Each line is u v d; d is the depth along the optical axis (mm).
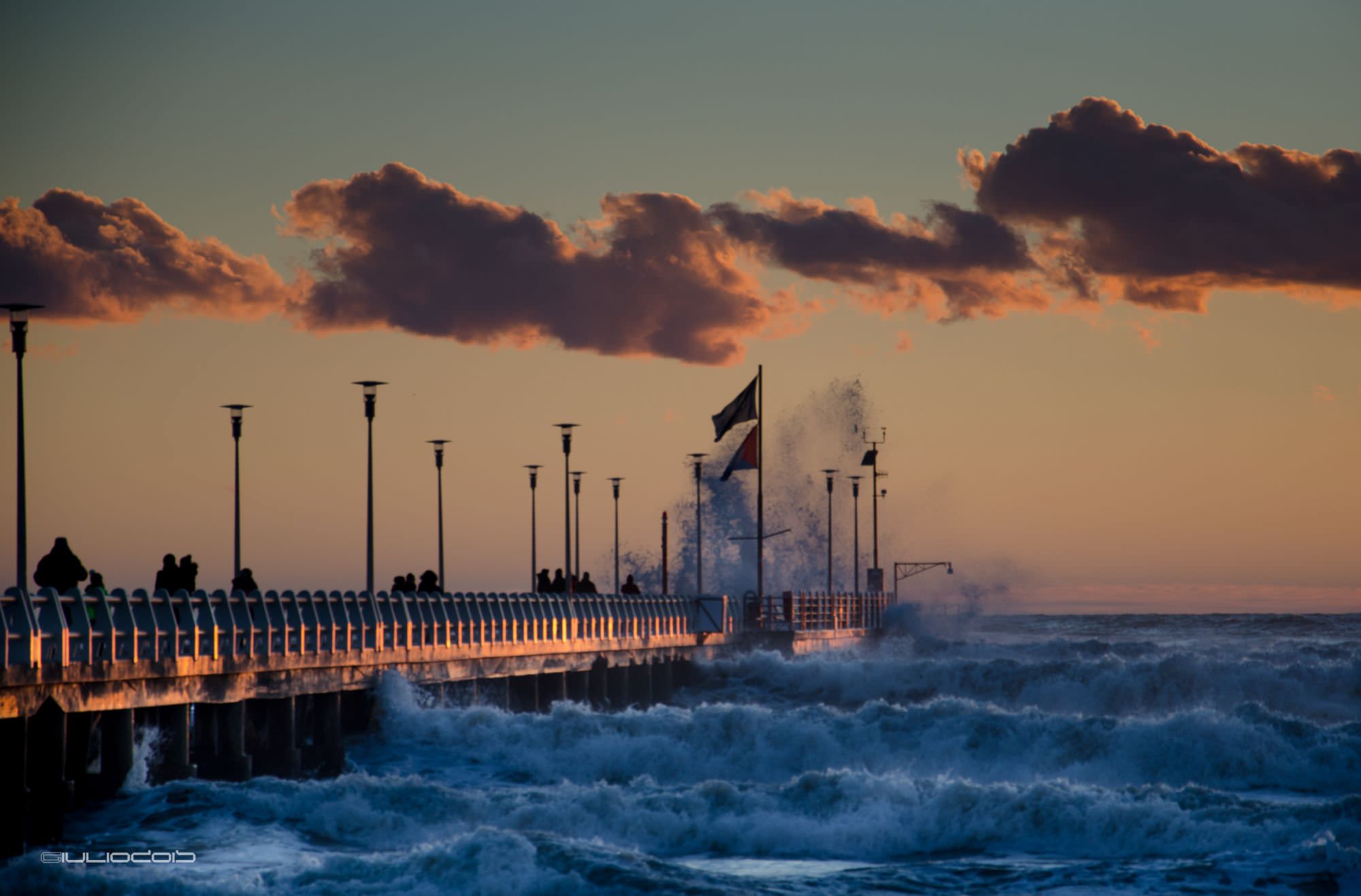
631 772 128625
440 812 98625
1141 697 183625
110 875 78875
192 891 76125
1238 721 125500
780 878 85000
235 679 111125
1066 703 185000
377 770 125188
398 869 79688
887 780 100625
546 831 96938
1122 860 88000
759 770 128250
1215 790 102438
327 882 78188
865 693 199375
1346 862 84188
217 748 111875
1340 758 121312
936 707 134500
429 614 146750
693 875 79938
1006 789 97625
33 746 91188
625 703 188500
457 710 134500
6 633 87500
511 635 160500
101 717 106250
